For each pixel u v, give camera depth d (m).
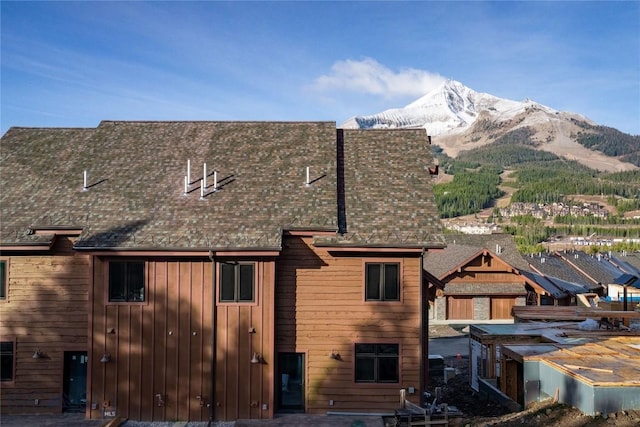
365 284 16.66
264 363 16.23
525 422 13.88
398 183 18.67
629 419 12.98
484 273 41.53
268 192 17.89
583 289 47.19
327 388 16.56
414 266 16.62
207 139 20.81
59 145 20.58
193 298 16.33
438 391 18.62
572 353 16.44
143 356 16.25
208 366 16.27
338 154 20.22
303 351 16.64
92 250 15.84
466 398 20.16
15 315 16.78
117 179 18.59
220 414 16.17
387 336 16.56
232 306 16.28
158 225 16.61
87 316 16.72
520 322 23.98
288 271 16.73
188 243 15.95
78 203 17.47
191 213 17.06
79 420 16.08
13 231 16.56
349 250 16.31
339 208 17.55
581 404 13.84
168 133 21.23
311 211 17.03
